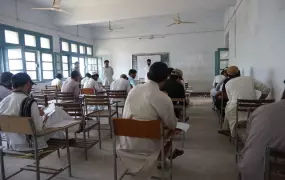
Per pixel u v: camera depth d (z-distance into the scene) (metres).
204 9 6.27
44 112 2.04
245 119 2.60
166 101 1.59
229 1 5.79
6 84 2.77
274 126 0.96
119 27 10.26
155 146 1.63
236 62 5.79
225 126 3.23
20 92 1.85
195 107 6.09
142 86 1.69
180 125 2.07
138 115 1.63
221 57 8.32
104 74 7.96
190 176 2.15
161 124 1.46
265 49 3.06
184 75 9.67
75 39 9.26
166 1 6.32
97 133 3.68
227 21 7.73
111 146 3.04
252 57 3.87
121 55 10.40
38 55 7.03
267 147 0.90
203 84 9.49
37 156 1.71
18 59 6.02
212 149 2.87
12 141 1.83
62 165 2.45
